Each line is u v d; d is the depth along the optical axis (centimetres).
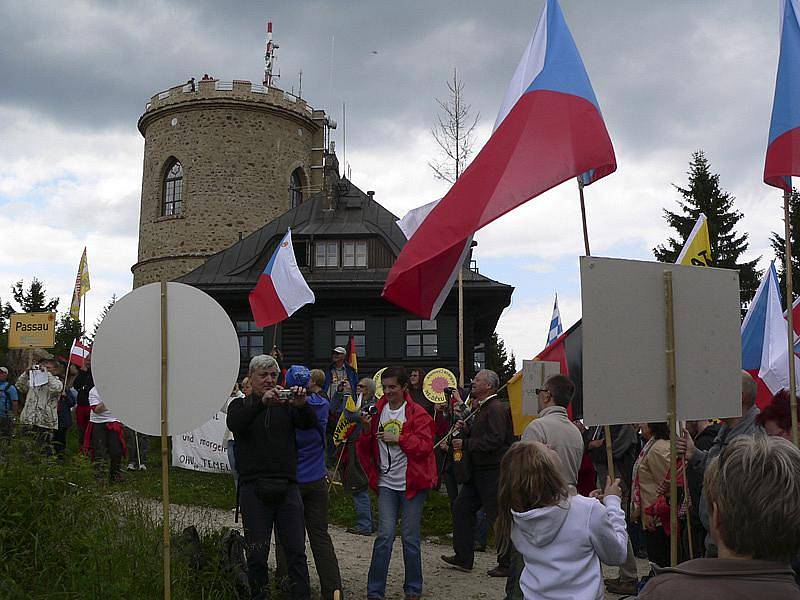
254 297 1494
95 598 564
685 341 447
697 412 446
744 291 3841
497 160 597
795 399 532
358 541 1029
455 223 589
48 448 774
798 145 600
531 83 623
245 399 636
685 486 535
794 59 616
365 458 748
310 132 4141
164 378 541
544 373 933
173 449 1608
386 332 2861
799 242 3478
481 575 841
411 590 733
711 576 237
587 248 582
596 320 427
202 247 3800
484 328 3634
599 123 598
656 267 445
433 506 1225
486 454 798
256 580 625
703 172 4059
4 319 4269
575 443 617
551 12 644
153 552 643
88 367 1538
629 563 769
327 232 3047
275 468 625
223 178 3831
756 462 239
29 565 605
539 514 429
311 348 2872
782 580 233
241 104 3856
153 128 3972
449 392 1170
